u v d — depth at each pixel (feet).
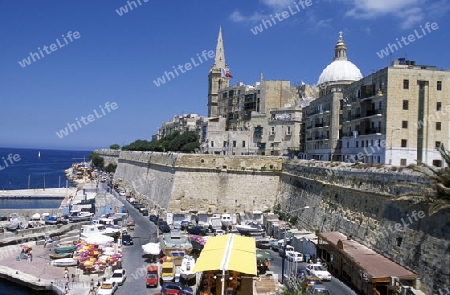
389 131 228.43
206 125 472.03
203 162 302.25
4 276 183.21
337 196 206.59
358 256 150.51
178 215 283.79
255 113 405.59
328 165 226.38
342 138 290.76
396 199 134.41
